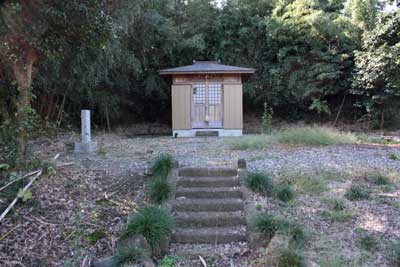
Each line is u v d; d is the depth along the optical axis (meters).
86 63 9.19
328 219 4.21
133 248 3.38
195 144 8.98
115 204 4.46
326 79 14.38
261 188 4.81
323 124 15.15
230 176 5.33
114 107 14.02
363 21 14.95
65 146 8.28
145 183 5.11
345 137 8.93
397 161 6.52
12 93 5.67
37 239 3.65
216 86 12.30
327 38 14.66
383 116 13.62
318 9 15.50
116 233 3.86
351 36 14.54
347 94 14.85
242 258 3.57
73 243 3.65
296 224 3.87
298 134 8.66
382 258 3.43
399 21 11.98
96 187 4.96
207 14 16.39
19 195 4.00
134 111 16.41
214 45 16.41
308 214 4.32
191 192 4.80
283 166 6.03
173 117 12.15
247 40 16.11
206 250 3.76
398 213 4.30
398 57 11.81
